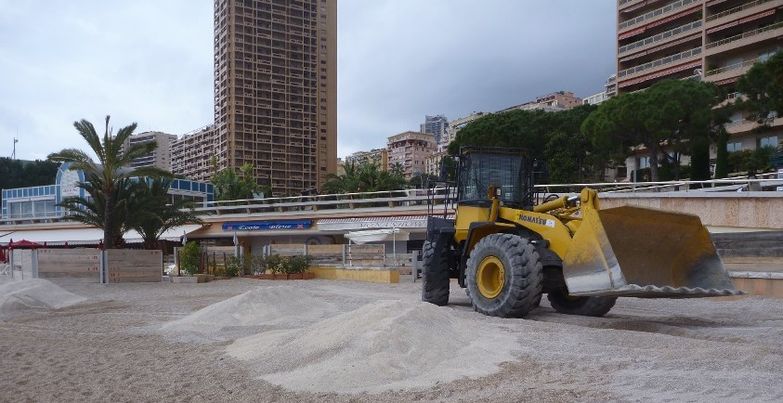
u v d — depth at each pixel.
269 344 7.85
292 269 26.64
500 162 12.97
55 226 56.56
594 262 9.52
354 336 7.08
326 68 134.75
